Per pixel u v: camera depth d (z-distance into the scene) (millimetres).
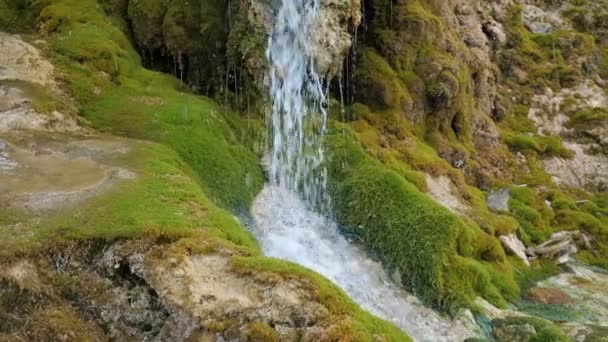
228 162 10672
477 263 10336
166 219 7559
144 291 6832
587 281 11828
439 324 9234
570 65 19609
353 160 11578
